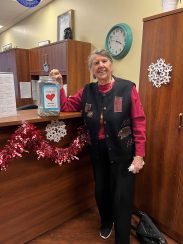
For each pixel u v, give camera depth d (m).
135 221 1.91
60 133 1.62
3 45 5.75
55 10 3.44
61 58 2.84
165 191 1.72
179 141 1.57
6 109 1.39
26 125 1.32
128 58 2.36
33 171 1.57
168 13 1.50
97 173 1.64
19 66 3.74
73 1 3.03
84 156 1.91
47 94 1.40
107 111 1.42
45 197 1.69
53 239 1.72
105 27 2.60
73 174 1.86
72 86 2.81
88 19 2.83
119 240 1.55
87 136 1.64
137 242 1.71
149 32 1.64
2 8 3.84
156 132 1.71
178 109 1.55
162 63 1.58
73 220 1.94
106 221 1.77
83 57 2.84
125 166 1.49
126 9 2.32
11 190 1.47
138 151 1.46
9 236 1.54
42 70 3.38
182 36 1.45
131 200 1.55
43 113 1.42
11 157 1.29
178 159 1.60
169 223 1.73
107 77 1.45
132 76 2.35
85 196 2.01
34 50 3.56
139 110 1.44
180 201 1.63
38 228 1.71
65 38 3.02
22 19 4.51
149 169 1.81
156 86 1.66
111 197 1.65
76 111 1.68
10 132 1.36
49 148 1.50
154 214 1.84
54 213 1.79
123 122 1.43
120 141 1.44
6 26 5.09
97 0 2.65
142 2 2.15
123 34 2.33
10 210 1.50
